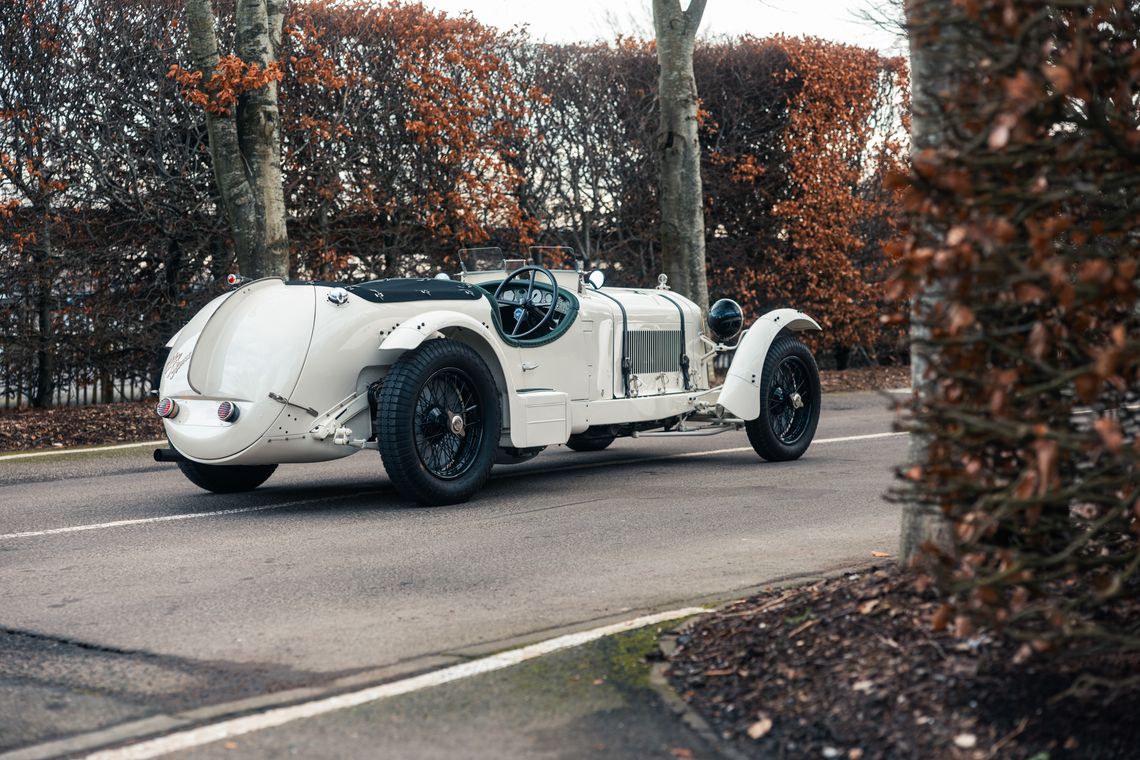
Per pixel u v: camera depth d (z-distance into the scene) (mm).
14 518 7051
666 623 4125
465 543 6004
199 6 11891
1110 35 2836
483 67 14742
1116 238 2975
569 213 16141
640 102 16469
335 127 13820
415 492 7008
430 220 14305
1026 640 2766
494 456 7383
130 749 3148
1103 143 2668
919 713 3002
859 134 17781
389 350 7004
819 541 5891
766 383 8938
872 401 14883
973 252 2529
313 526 6566
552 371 8148
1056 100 2533
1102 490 2797
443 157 14445
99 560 5734
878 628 3533
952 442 2857
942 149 2803
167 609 4719
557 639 3988
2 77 12117
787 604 3990
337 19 13914
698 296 14773
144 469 9289
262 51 12250
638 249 16859
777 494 7473
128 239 13055
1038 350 2531
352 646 4117
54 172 12422
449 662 3840
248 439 6871
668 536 6109
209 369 6988
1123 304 2732
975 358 2799
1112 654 3104
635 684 3496
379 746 3115
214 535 6344
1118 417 2943
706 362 9656
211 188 13266
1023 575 2801
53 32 12305
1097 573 3236
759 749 2996
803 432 9289
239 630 4371
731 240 17438
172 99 13070
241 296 7184
